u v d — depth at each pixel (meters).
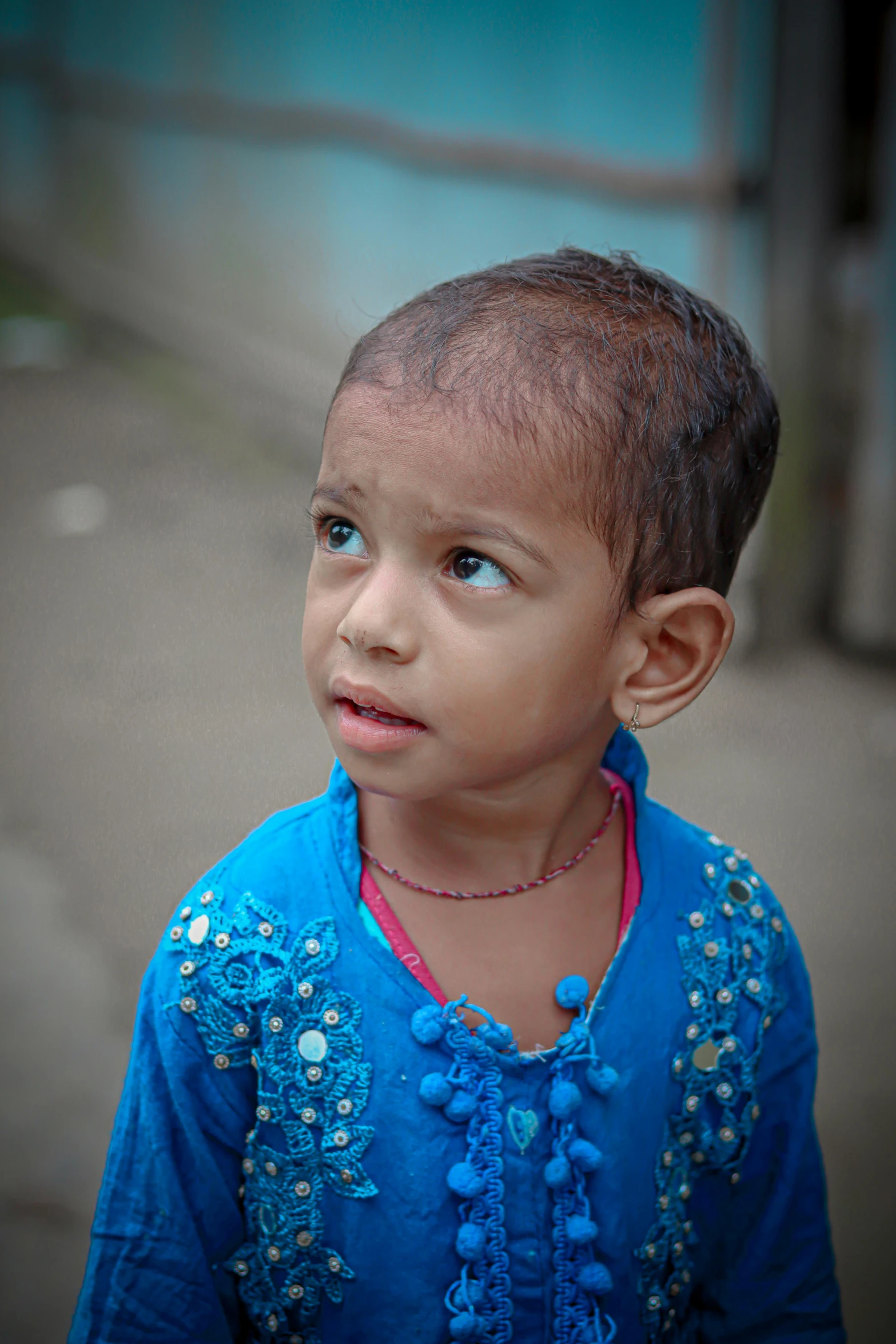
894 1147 2.36
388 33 5.18
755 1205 1.18
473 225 4.94
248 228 6.38
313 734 3.71
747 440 1.03
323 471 0.92
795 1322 1.18
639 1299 1.04
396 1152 0.96
